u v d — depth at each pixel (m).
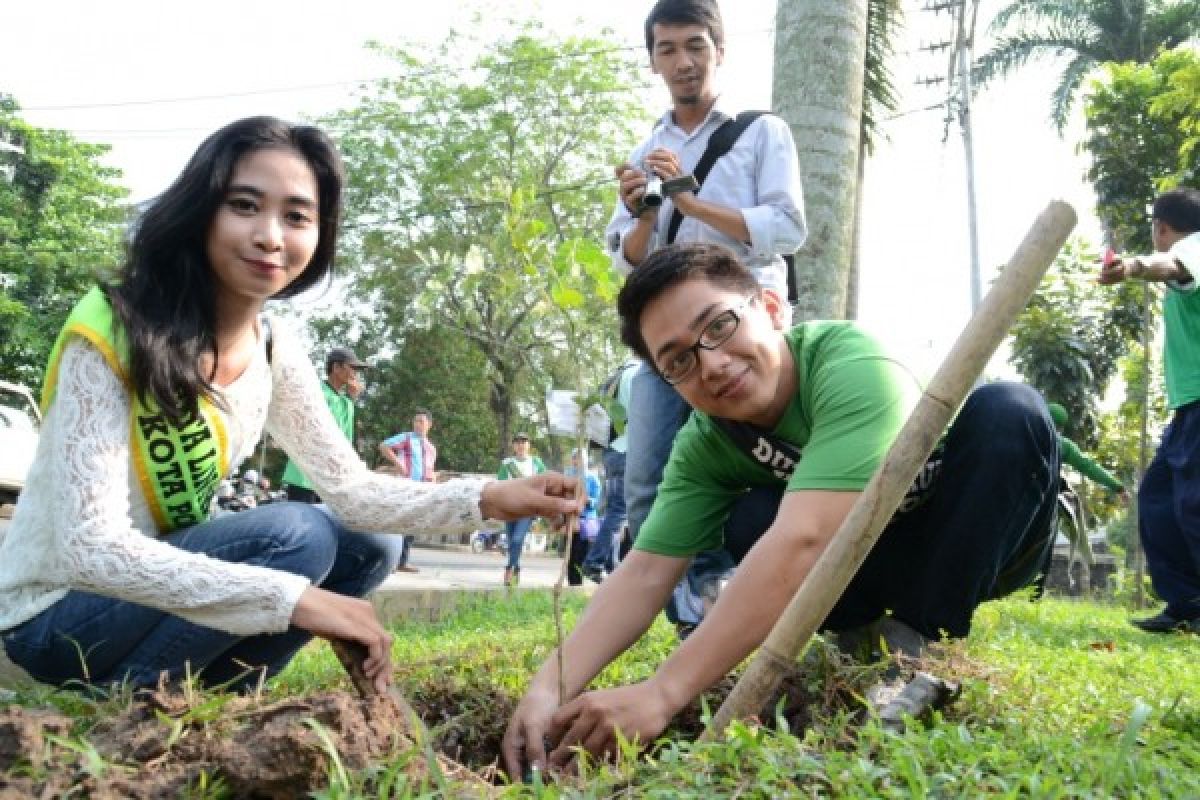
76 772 1.93
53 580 2.79
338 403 9.17
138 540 2.57
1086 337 15.48
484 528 3.12
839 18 6.36
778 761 2.07
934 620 3.19
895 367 2.82
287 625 2.58
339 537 3.20
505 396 29.58
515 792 2.05
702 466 3.21
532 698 2.90
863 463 2.67
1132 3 19.22
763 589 2.63
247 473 12.90
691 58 4.44
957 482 3.12
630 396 4.46
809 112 6.34
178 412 2.66
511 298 3.03
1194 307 5.45
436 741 3.05
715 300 2.77
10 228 27.89
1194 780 2.13
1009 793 1.87
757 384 2.82
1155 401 13.81
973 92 20.30
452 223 29.36
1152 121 15.00
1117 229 15.29
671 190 4.22
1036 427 3.09
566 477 3.03
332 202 2.86
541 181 28.72
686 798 1.93
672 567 3.23
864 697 2.90
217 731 2.12
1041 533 3.38
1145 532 5.97
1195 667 4.55
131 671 2.86
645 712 2.62
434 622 7.96
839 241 6.33
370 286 29.84
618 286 2.91
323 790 1.97
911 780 1.93
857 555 2.33
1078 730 2.75
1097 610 8.60
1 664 3.20
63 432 2.58
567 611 7.75
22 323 26.44
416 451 12.19
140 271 2.66
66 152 29.56
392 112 29.38
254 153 2.68
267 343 3.04
